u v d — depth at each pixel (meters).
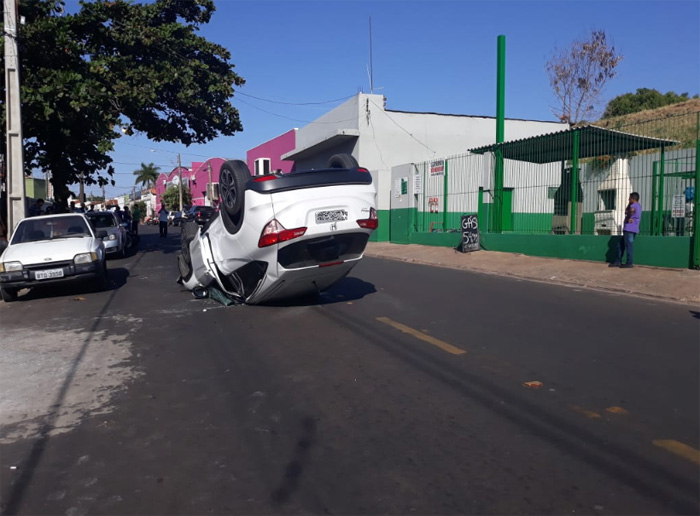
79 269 11.32
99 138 17.34
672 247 12.19
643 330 7.66
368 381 5.80
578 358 6.39
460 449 4.25
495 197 17.69
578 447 4.23
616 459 4.04
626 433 4.45
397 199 23.08
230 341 7.54
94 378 6.16
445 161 20.31
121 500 3.66
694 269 11.73
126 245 20.41
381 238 24.31
